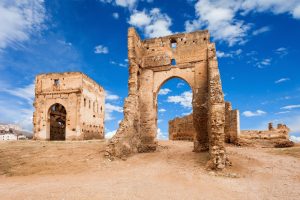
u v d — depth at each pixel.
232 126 30.91
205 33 24.98
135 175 14.92
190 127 37.25
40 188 11.88
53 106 38.47
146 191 11.52
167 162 18.69
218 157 16.20
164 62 25.78
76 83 36.41
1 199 10.23
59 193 10.94
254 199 11.07
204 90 23.70
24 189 11.84
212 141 16.80
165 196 10.92
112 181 13.34
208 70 22.97
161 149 25.20
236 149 25.03
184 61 25.14
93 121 39.91
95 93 41.25
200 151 22.31
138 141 23.77
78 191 11.27
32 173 15.75
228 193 11.87
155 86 25.67
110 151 19.17
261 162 18.28
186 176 14.71
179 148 25.95
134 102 23.61
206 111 23.12
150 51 26.55
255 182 13.77
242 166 16.89
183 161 18.77
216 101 17.39
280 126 34.56
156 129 25.06
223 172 15.41
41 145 23.67
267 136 31.14
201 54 24.64
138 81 25.66
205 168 16.39
